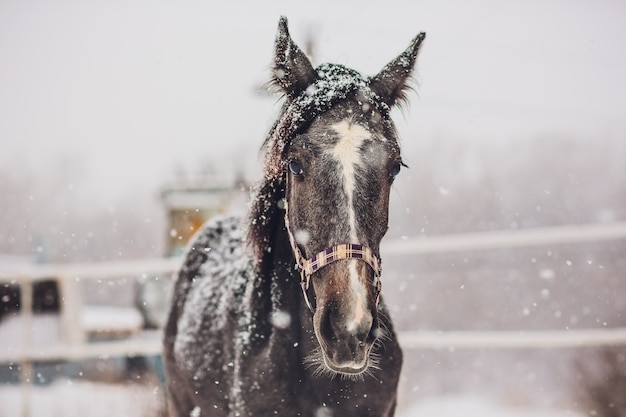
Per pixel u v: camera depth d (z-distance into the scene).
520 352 8.49
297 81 2.27
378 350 2.34
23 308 5.68
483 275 12.62
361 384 2.31
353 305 1.87
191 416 3.18
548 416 5.87
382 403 2.36
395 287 12.80
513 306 11.45
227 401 2.67
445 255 13.28
